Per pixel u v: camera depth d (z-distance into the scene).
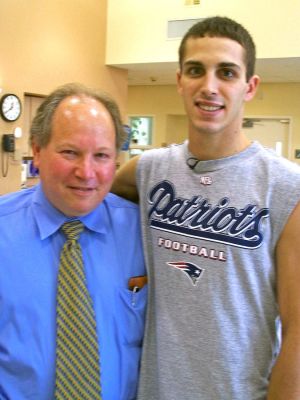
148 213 1.36
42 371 1.18
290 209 1.13
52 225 1.27
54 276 1.25
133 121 9.84
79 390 1.18
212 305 1.18
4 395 1.19
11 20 5.75
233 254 1.17
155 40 6.99
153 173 1.38
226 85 1.17
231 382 1.17
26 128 6.27
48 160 1.21
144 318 1.36
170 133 9.71
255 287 1.16
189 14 6.68
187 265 1.23
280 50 6.17
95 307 1.27
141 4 7.04
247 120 8.95
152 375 1.31
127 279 1.35
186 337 1.22
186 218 1.25
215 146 1.22
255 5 6.23
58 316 1.20
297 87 8.45
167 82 9.12
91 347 1.21
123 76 7.84
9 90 5.81
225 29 1.16
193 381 1.21
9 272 1.22
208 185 1.24
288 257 1.13
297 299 1.11
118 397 1.29
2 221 1.28
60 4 6.46
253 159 1.22
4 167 5.83
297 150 8.52
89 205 1.24
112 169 1.25
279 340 1.23
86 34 6.97
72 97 1.21
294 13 6.06
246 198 1.19
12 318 1.20
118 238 1.38
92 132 1.18
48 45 6.34
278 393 1.10
